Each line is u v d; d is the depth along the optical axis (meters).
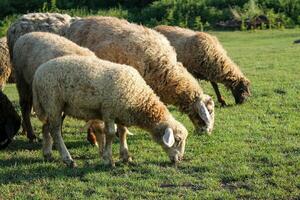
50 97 8.55
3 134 10.15
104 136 9.37
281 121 11.71
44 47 9.79
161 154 9.59
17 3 40.75
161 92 10.74
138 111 8.75
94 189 7.83
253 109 13.09
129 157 9.16
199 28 36.00
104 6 41.88
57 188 7.86
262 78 17.14
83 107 8.59
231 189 7.84
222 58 13.91
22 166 8.85
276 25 35.59
